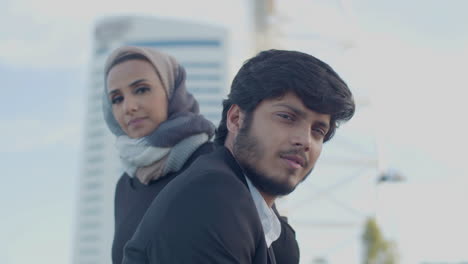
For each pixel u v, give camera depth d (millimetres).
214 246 1267
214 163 1424
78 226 89875
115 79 2076
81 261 85312
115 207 2180
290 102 1411
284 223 1745
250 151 1440
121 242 2014
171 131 1965
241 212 1333
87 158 90812
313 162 1474
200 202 1302
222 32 90875
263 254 1381
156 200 1401
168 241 1278
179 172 1990
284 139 1415
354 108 1487
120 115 2090
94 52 97375
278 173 1430
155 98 2061
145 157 1966
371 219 18219
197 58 89625
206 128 2049
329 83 1425
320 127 1455
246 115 1459
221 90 86375
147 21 94625
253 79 1442
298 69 1412
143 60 2076
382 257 18016
